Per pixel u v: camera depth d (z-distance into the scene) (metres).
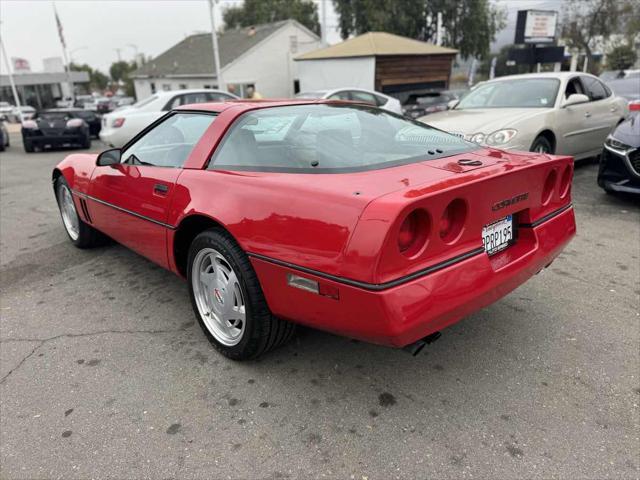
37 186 8.37
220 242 2.49
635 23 30.75
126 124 10.03
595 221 5.01
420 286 1.96
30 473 1.99
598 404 2.31
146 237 3.21
